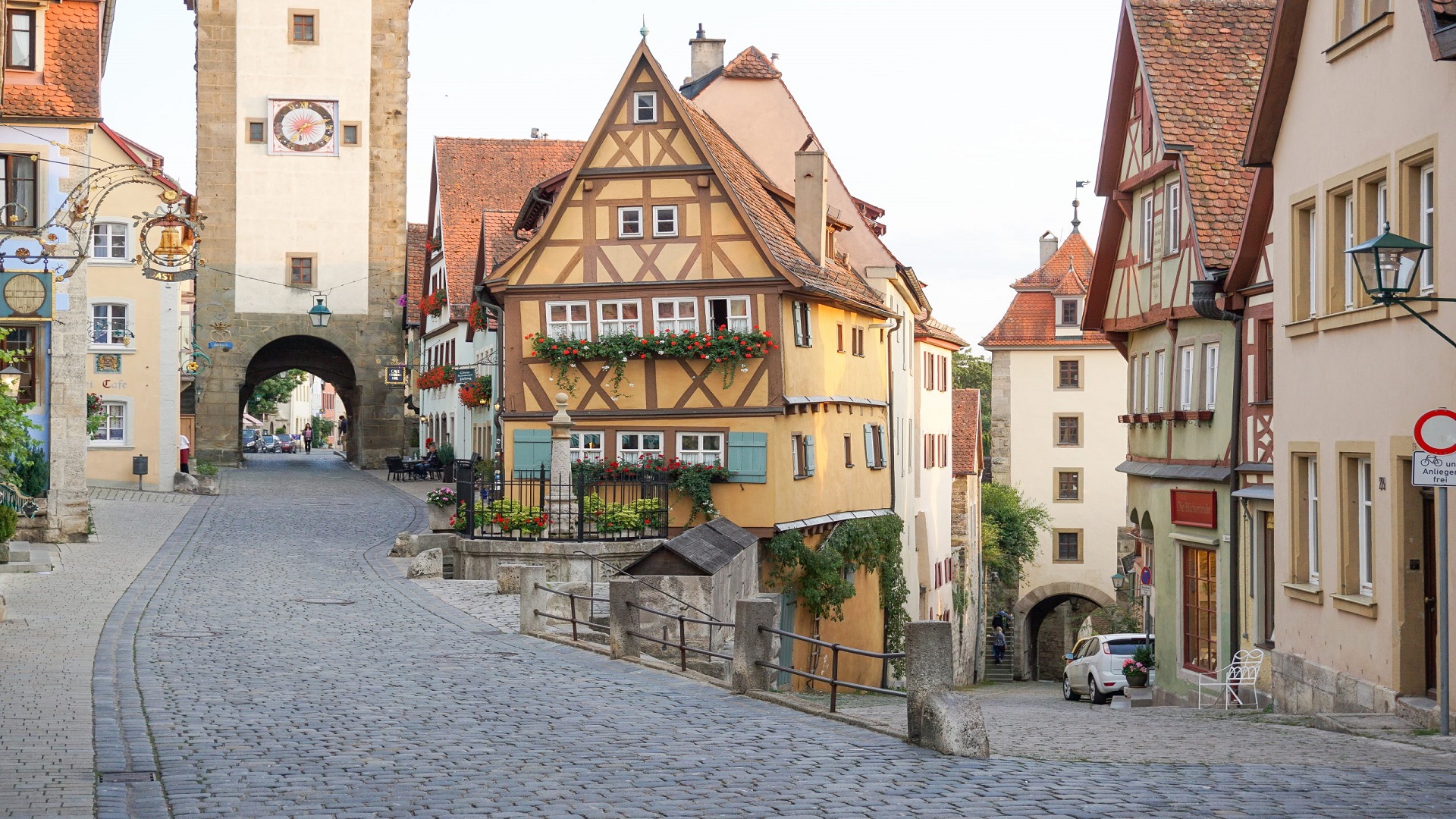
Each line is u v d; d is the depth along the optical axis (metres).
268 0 59.78
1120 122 26.88
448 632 20.17
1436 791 9.65
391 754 11.00
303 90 60.12
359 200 60.62
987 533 56.31
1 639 17.77
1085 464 59.19
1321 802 9.22
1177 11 24.94
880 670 37.69
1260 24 24.94
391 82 60.62
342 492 48.75
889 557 37.81
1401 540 15.27
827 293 32.38
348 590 25.30
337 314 60.59
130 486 45.19
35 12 30.89
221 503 42.81
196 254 25.00
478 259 42.28
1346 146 16.77
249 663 16.66
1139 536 26.81
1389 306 14.22
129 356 45.16
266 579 26.55
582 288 31.27
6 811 8.67
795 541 30.70
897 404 41.41
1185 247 23.64
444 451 56.00
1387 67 15.66
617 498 30.05
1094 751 11.94
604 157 31.31
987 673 59.91
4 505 26.06
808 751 11.22
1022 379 59.62
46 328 30.91
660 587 21.08
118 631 19.06
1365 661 16.19
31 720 12.22
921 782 9.91
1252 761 11.18
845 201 40.47
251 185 59.94
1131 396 27.62
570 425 27.84
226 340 59.84
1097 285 28.31
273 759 10.73
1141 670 25.06
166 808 9.05
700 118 34.12
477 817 8.80
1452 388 14.17
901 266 40.22
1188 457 24.20
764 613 14.58
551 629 20.45
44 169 30.64
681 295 30.92
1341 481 16.89
